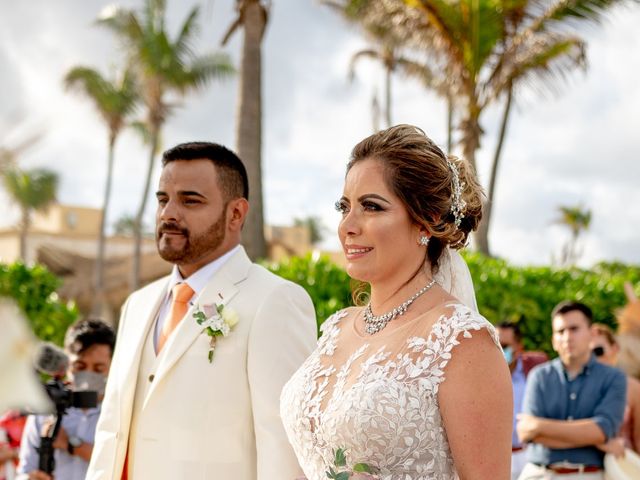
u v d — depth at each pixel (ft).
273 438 8.25
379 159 6.57
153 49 70.59
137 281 79.36
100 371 13.12
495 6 35.06
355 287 8.32
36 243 96.02
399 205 6.51
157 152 85.61
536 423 14.38
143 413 8.83
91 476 9.03
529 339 24.75
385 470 5.84
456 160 7.14
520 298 24.68
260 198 34.47
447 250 6.97
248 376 8.67
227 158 9.68
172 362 8.79
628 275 28.30
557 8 34.94
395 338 6.39
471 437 5.76
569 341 14.62
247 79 35.06
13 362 3.07
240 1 35.58
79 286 83.25
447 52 36.96
